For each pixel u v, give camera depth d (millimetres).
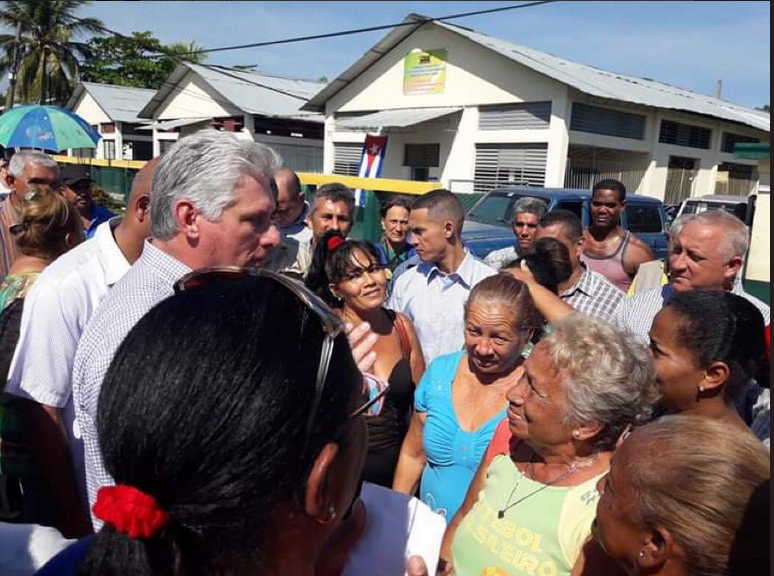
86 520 2070
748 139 21281
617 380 1521
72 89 34312
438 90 19125
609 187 4617
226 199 1691
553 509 1535
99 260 2094
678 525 1012
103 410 782
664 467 1044
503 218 8969
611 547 1139
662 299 2973
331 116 22312
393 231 5043
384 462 2572
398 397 2629
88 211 5230
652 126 18328
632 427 1575
